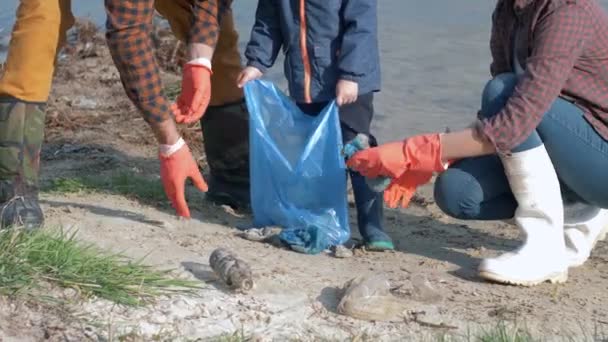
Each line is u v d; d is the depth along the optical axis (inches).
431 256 431.8
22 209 386.6
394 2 905.5
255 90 436.5
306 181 427.8
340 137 422.3
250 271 363.9
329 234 428.8
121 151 596.1
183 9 446.3
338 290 369.7
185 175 387.9
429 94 705.6
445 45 795.4
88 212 439.8
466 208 406.6
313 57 427.2
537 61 375.9
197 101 385.4
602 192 395.9
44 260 354.0
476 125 382.0
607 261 433.7
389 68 748.6
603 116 386.6
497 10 404.5
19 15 388.8
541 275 391.9
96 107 679.7
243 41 805.9
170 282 360.8
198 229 438.9
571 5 376.2
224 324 342.6
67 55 791.7
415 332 344.8
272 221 439.5
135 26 370.9
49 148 596.7
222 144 479.8
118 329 331.6
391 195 388.5
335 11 422.0
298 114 437.4
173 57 766.5
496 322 353.7
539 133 391.5
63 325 329.7
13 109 386.6
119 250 391.2
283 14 428.8
